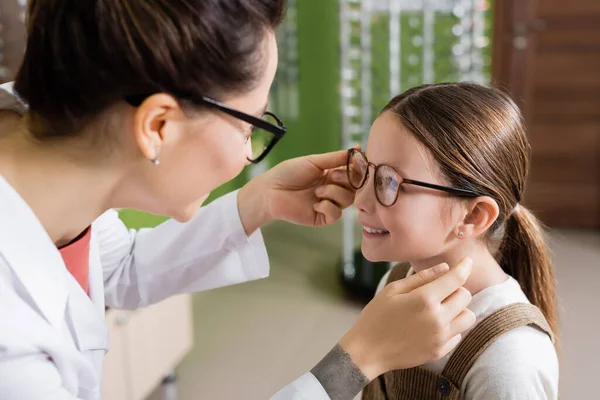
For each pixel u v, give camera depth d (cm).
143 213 236
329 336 245
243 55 66
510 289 89
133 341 184
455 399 84
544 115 349
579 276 295
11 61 180
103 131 68
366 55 286
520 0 335
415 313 73
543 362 80
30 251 69
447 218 84
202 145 71
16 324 65
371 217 90
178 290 113
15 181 71
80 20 63
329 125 365
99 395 84
